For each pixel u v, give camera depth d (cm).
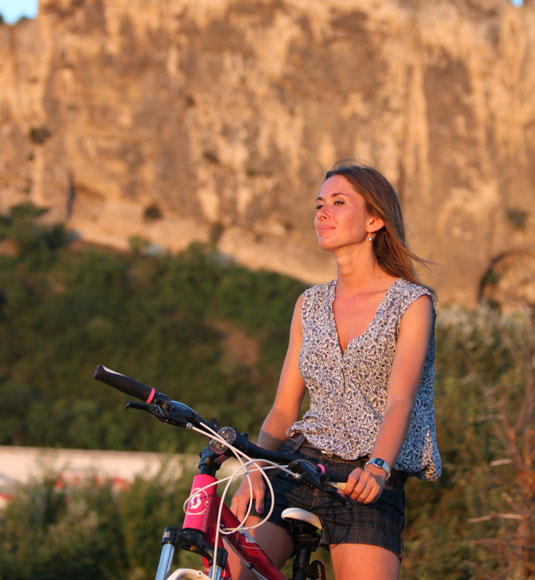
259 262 7100
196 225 7162
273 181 7219
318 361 353
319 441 343
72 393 5272
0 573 1046
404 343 336
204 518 299
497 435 722
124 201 7169
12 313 5906
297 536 343
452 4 7519
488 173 7350
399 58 7350
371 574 321
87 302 6109
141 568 1082
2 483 1561
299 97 7306
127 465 1719
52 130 7250
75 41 7294
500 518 657
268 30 7312
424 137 7300
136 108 7238
